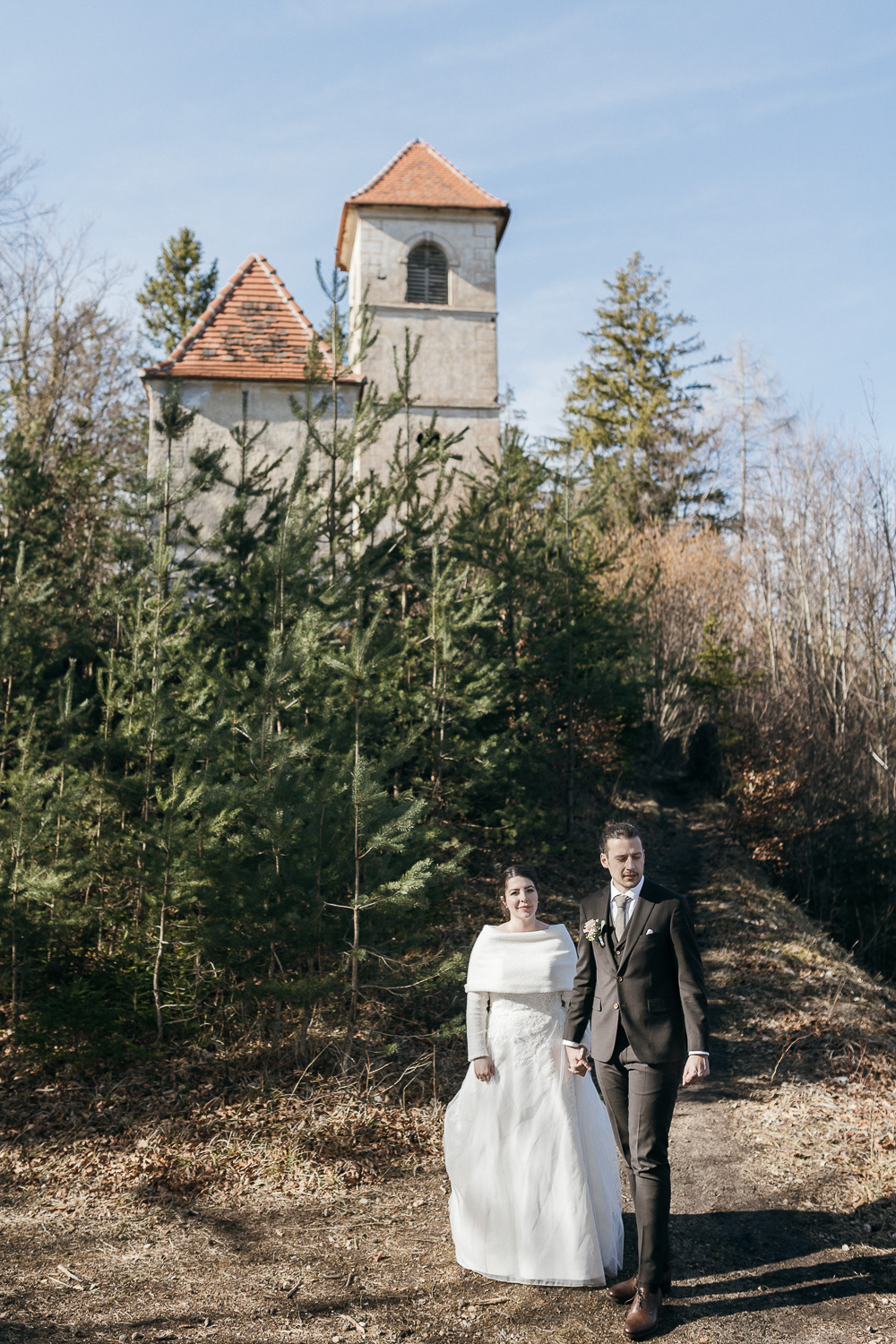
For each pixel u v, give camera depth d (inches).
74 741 336.8
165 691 325.4
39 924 301.6
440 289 896.3
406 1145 245.3
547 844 510.3
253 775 294.4
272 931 278.5
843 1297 175.2
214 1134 249.4
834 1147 237.3
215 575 427.5
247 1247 197.2
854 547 852.0
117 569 502.6
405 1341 163.3
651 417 1545.3
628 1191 217.6
